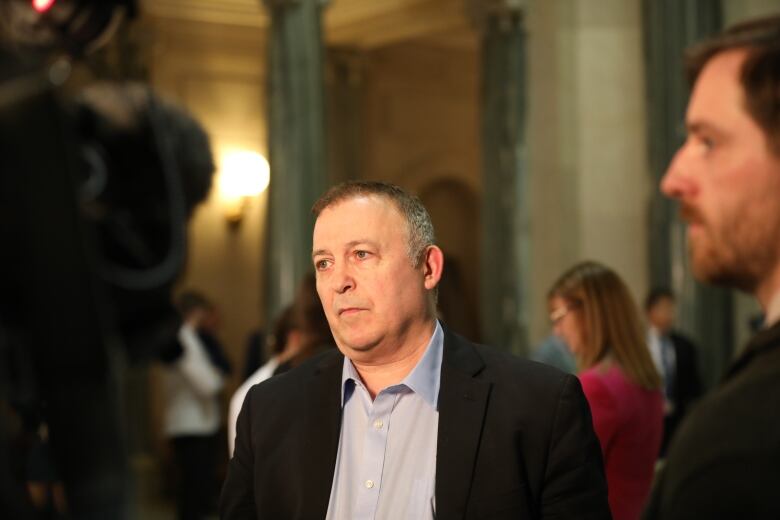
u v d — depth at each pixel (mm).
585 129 9258
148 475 8891
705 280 1014
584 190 9227
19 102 760
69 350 778
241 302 10344
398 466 1999
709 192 979
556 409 2000
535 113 9156
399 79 11734
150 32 9375
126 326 845
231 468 2168
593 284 2930
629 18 9250
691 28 8656
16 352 787
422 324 2051
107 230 822
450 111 12180
